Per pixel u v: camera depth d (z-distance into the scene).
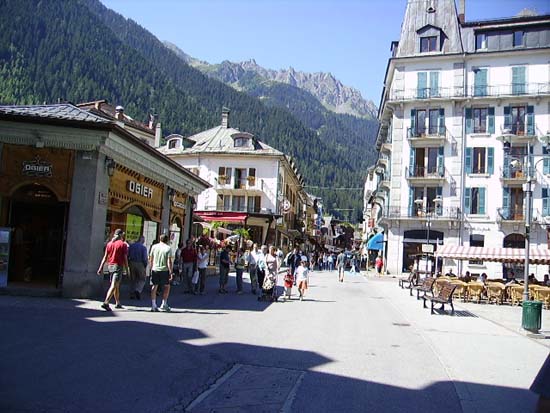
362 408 6.02
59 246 16.20
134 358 7.64
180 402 5.84
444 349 10.17
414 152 46.09
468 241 44.00
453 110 45.25
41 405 5.37
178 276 21.17
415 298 22.33
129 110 136.62
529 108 43.44
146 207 18.59
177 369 7.25
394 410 6.03
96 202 14.27
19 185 14.22
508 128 43.75
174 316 12.06
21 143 14.23
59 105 15.93
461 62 45.09
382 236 50.44
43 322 9.97
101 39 155.38
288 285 18.64
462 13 48.34
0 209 14.40
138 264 14.69
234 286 22.34
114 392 6.00
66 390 5.93
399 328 12.76
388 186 50.38
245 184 54.12
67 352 7.67
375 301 19.97
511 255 25.95
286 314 14.05
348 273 47.97
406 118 46.41
